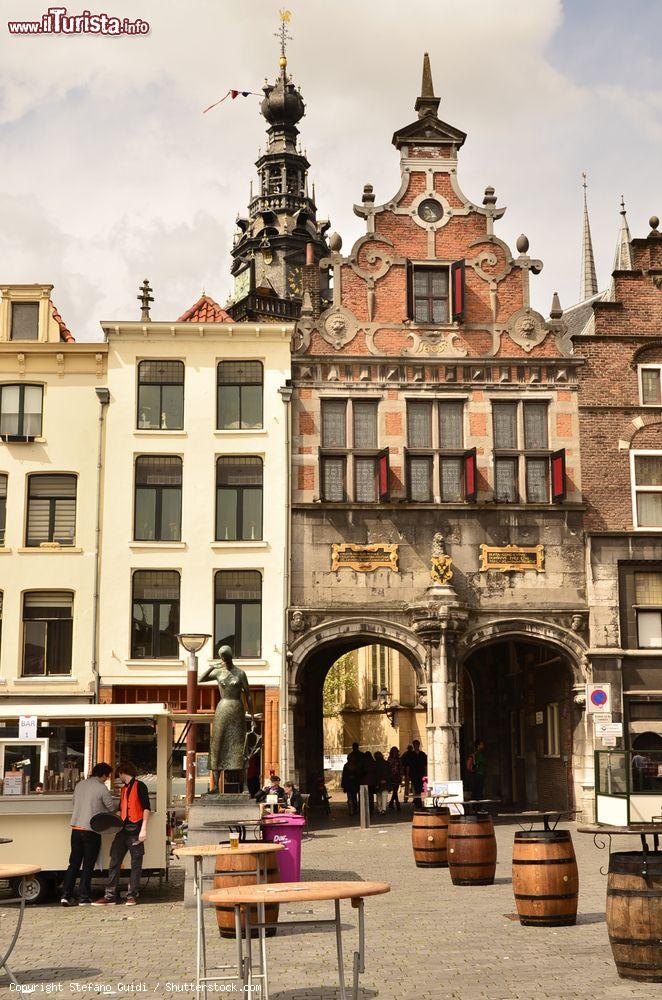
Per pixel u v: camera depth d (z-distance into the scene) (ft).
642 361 115.65
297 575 109.81
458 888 58.54
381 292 115.34
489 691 135.85
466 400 113.70
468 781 115.24
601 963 38.65
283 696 107.55
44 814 57.93
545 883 45.96
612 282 119.44
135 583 110.83
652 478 113.70
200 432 113.09
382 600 109.70
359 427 113.19
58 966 40.63
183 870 70.59
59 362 113.80
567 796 111.34
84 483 112.16
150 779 60.08
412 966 39.04
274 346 114.32
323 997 34.81
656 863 36.37
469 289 115.75
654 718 109.29
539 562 111.14
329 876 65.41
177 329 113.91
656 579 112.06
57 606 110.52
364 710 215.72
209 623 109.60
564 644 110.01
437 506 111.04
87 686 108.17
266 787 92.79
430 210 116.88
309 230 265.54
